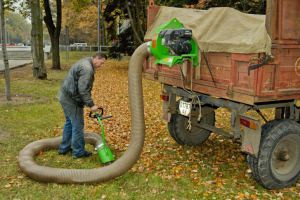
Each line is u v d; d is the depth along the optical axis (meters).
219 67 4.45
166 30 4.45
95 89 13.77
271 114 8.26
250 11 12.77
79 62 5.10
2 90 12.15
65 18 44.81
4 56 10.08
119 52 25.34
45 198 4.22
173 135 6.09
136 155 4.86
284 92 4.09
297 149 4.63
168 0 16.12
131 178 4.82
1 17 9.96
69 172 4.65
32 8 15.06
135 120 4.83
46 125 7.59
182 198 4.29
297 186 4.76
